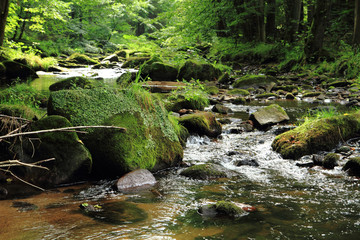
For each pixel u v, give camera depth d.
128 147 3.62
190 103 7.23
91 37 38.00
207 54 21.97
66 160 3.33
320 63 14.65
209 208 2.49
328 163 3.77
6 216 2.35
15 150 3.37
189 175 3.54
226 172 3.60
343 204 2.65
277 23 25.69
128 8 39.00
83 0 33.81
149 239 2.00
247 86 11.74
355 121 4.80
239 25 22.50
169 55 15.34
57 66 21.25
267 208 2.57
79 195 2.94
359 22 13.66
